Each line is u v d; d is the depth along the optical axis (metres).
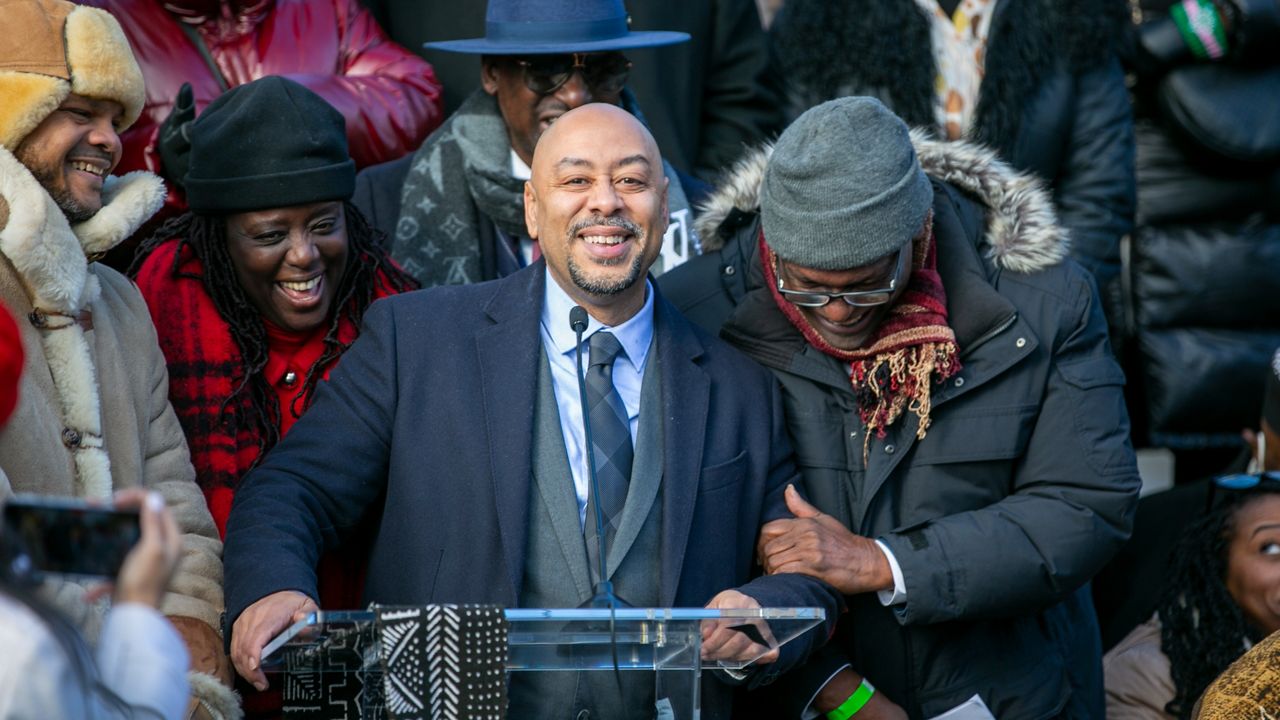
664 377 7.55
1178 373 11.97
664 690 6.88
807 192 7.37
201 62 9.43
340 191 7.94
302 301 7.98
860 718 7.80
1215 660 8.89
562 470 7.25
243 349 7.97
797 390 7.97
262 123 7.81
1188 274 12.02
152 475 7.25
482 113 9.52
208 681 6.86
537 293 7.61
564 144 7.39
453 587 7.14
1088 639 8.50
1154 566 10.19
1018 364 7.95
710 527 7.39
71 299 6.70
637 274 7.39
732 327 8.05
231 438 7.87
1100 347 8.14
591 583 7.09
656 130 10.46
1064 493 7.92
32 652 4.30
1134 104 12.30
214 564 7.25
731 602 6.88
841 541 7.62
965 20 10.85
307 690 6.53
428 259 9.30
